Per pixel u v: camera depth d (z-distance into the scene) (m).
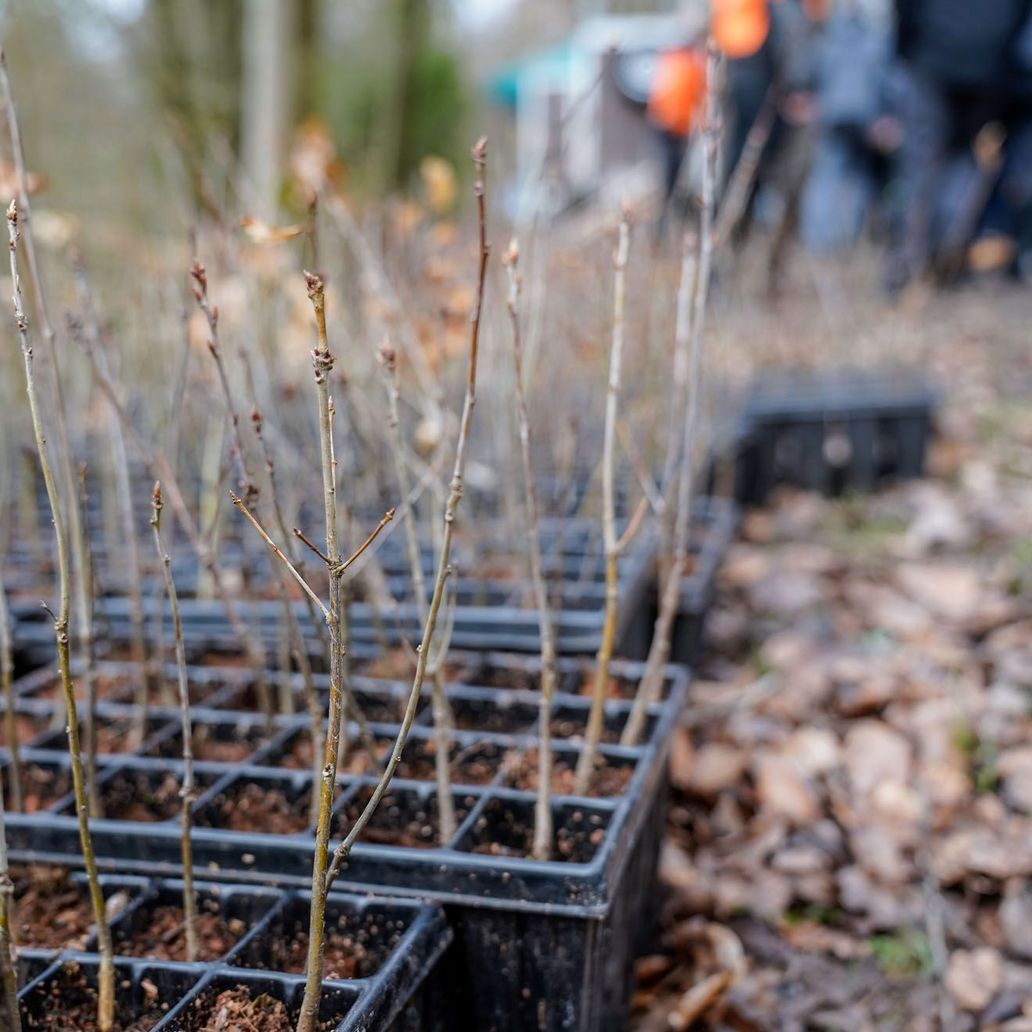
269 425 2.05
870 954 1.68
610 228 1.84
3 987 1.02
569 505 2.52
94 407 2.33
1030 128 5.87
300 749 1.64
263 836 1.31
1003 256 5.89
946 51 5.55
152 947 1.24
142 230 2.57
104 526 2.53
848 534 3.23
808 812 1.96
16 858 1.36
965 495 3.39
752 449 3.52
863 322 4.53
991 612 2.52
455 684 1.80
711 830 1.97
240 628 1.63
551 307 2.55
